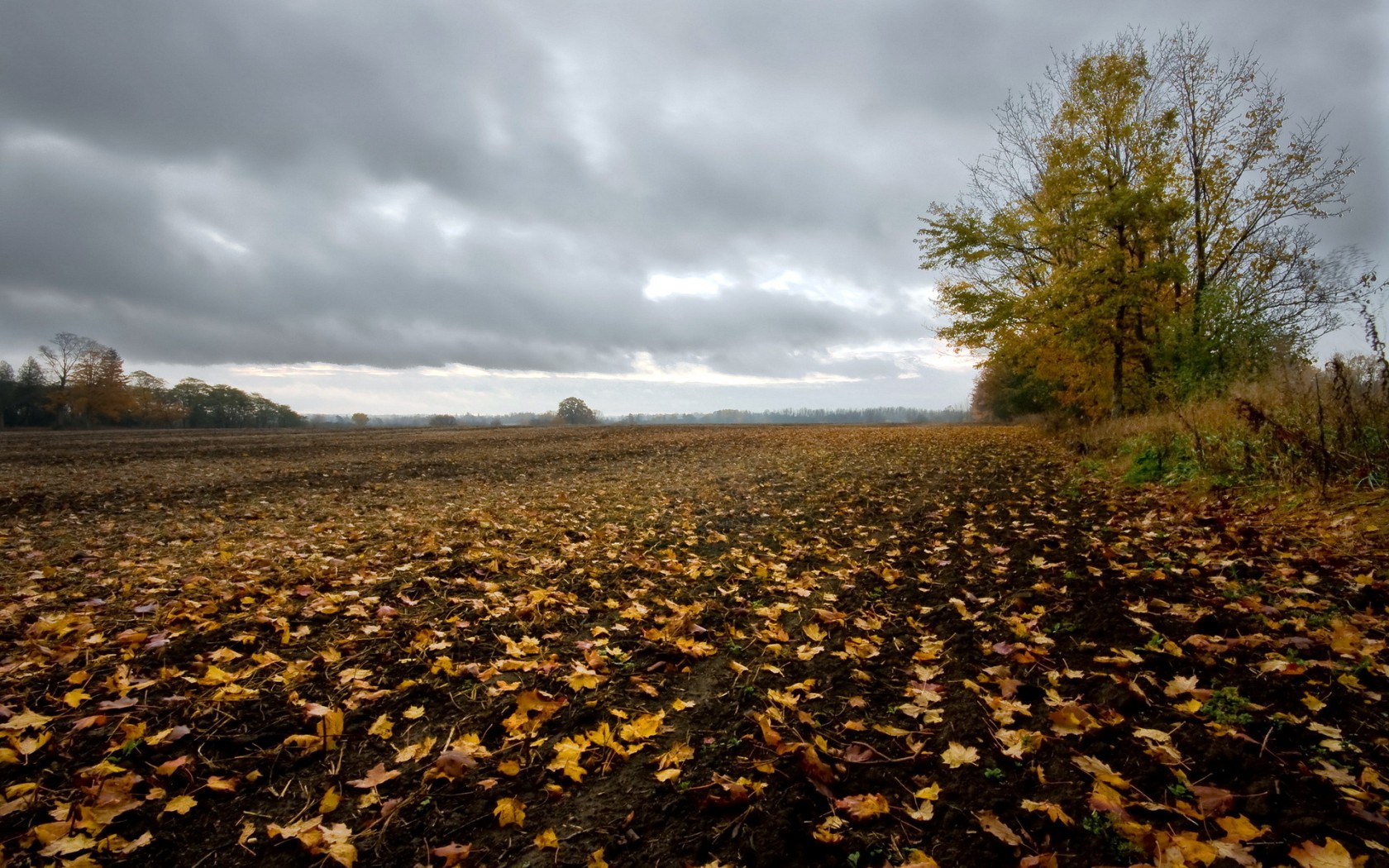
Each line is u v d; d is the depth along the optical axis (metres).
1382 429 5.63
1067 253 16.80
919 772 2.25
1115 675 2.78
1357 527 4.61
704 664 3.35
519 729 2.69
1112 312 14.75
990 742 2.38
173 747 2.54
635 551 5.93
